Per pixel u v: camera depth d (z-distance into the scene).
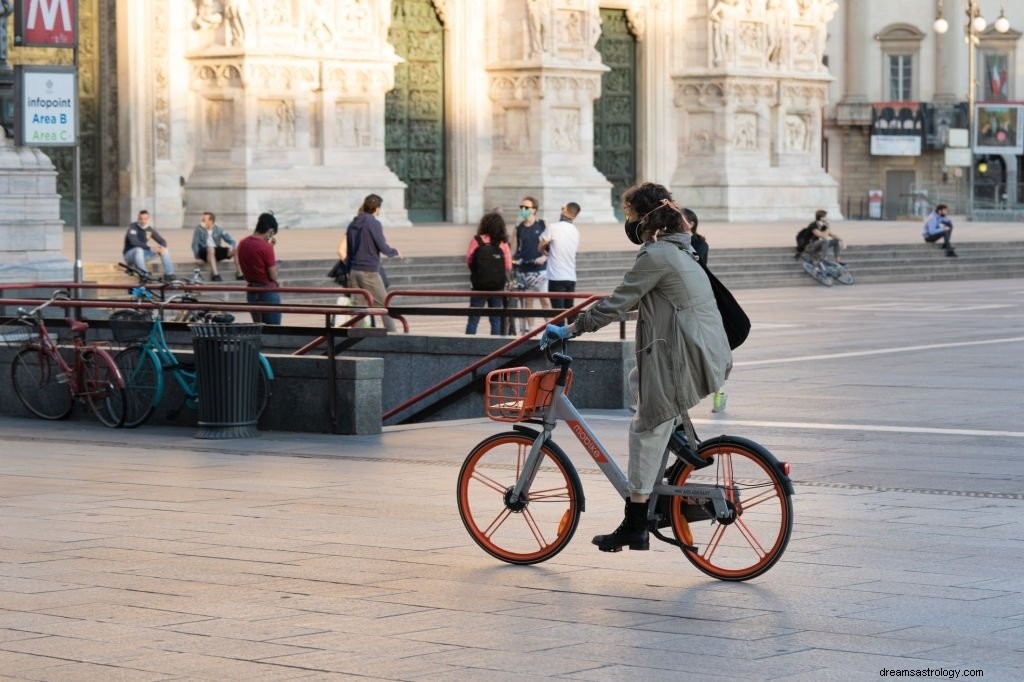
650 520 15.44
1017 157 136.62
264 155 80.12
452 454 24.30
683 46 102.38
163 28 79.88
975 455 23.56
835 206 107.81
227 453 24.69
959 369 35.88
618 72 100.94
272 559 16.34
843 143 135.62
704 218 101.44
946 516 18.56
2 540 17.41
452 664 12.50
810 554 16.44
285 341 35.81
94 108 80.62
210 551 16.77
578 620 13.88
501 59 92.75
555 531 16.05
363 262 41.47
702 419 28.00
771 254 73.25
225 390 26.73
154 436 27.45
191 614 14.10
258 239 40.28
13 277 44.69
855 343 42.56
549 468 16.23
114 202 80.50
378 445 25.52
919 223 109.12
